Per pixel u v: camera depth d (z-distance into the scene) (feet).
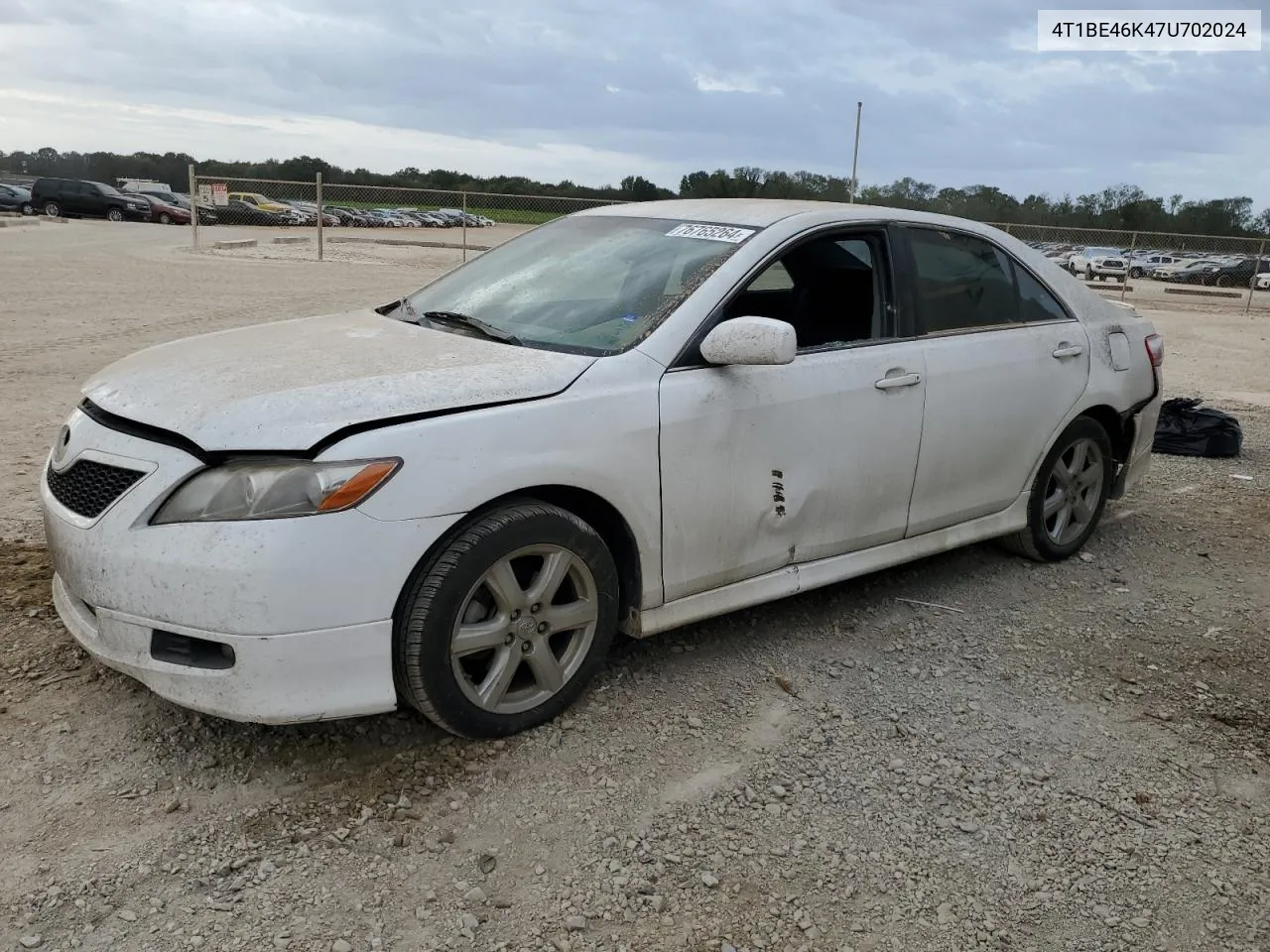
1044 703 11.90
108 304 42.78
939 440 13.53
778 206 13.26
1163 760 10.86
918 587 15.12
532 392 10.00
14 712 10.36
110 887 8.09
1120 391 16.12
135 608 8.99
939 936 8.19
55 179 136.05
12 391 25.16
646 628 11.23
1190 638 13.94
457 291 13.35
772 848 9.07
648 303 11.54
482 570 9.63
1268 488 21.80
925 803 9.84
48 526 10.06
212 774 9.56
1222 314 75.25
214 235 106.93
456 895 8.24
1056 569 16.20
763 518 11.82
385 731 10.36
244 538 8.68
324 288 54.70
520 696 10.41
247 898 8.07
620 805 9.50
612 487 10.41
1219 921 8.53
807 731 10.95
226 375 10.03
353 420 9.07
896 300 13.32
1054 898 8.68
